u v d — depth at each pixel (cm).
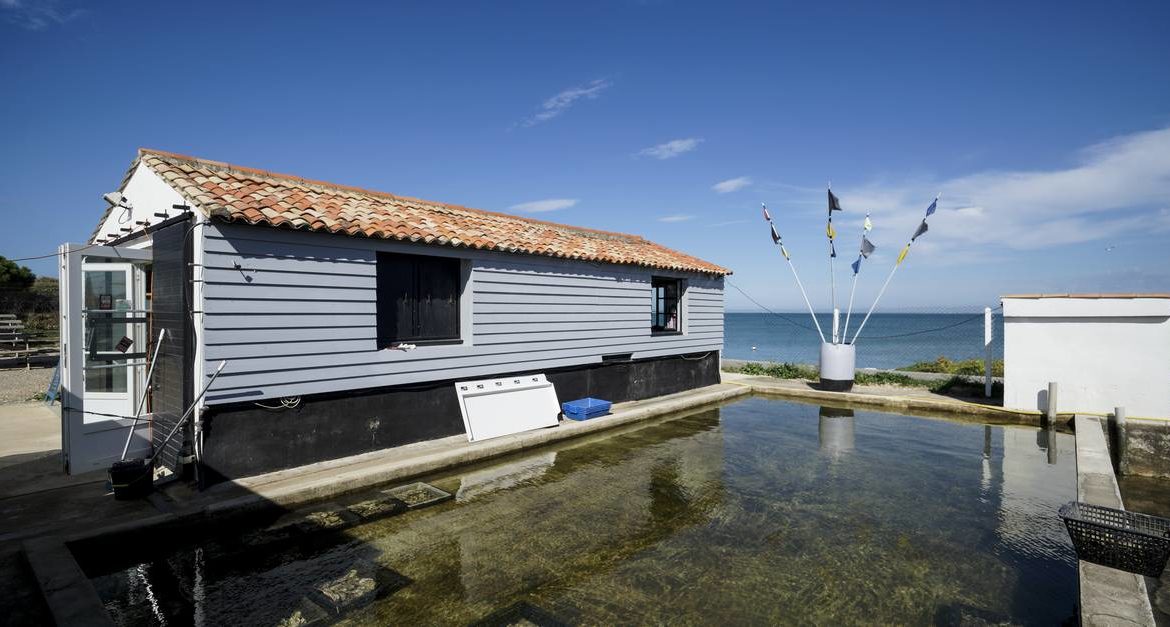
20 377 1415
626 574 464
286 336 663
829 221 1358
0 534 476
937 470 768
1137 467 826
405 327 813
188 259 614
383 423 767
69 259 623
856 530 561
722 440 931
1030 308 1085
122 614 399
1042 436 970
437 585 443
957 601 427
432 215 924
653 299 1368
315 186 857
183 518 525
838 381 1323
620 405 1137
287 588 438
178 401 625
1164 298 977
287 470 667
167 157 733
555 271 1005
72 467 625
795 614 406
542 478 721
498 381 905
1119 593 382
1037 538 544
